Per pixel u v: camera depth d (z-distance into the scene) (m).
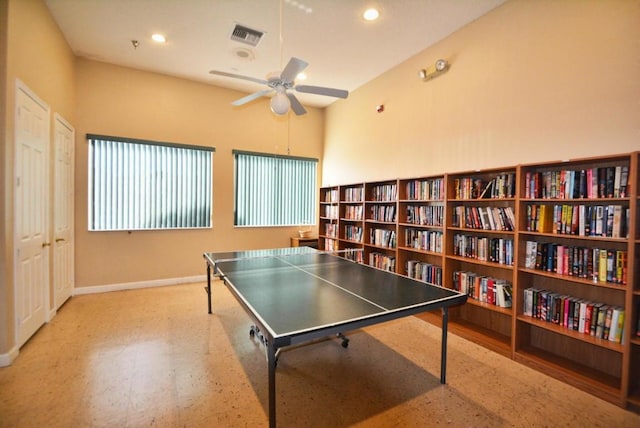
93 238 4.13
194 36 3.45
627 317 1.90
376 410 1.89
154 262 4.53
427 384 2.17
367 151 4.70
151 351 2.59
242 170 5.20
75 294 4.04
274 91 2.74
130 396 1.99
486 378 2.25
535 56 2.60
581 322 2.19
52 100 3.18
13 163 2.37
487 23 2.96
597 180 2.12
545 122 2.53
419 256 3.73
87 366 2.33
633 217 1.88
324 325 1.49
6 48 2.26
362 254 4.40
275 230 5.54
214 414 1.83
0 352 2.29
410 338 2.92
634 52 2.06
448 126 3.38
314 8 2.91
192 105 4.72
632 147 2.07
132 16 3.09
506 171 2.78
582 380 2.11
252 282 2.28
